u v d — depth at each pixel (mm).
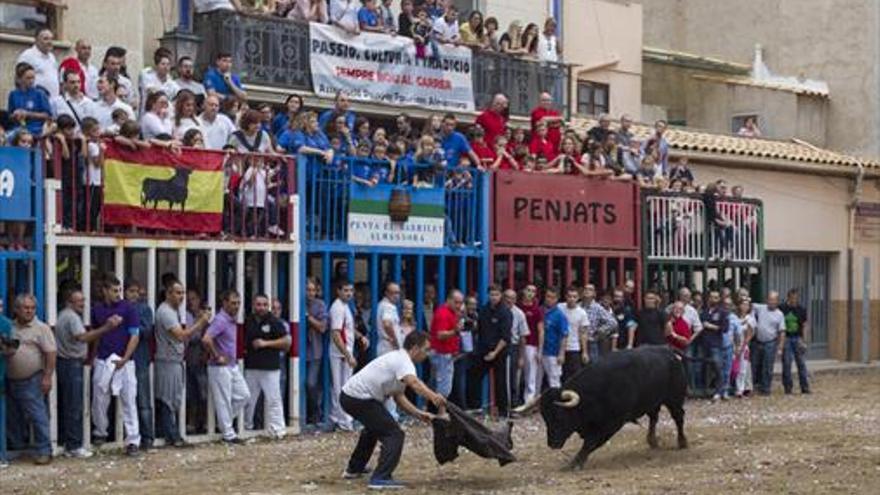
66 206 24547
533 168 33438
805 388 38375
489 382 31016
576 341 31844
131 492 20391
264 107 29422
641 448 25391
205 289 28594
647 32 55031
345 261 31203
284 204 27812
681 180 37688
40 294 23938
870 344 49844
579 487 20812
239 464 23297
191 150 26047
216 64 29656
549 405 22328
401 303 30000
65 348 23984
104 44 30359
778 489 20734
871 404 35000
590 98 45469
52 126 24188
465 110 35938
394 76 34188
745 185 45688
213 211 26438
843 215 49188
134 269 29062
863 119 51375
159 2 31969
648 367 23453
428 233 30625
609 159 35562
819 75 52344
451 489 20656
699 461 23703
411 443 26219
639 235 35688
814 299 48844
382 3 34500
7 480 21516
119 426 24766
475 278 31953
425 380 29906
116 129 25172
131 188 25172
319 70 32688
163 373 25312
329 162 28406
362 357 29156
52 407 23859
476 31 36750
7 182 23578
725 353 36281
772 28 53375
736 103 51000
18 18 28875
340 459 23938
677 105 51125
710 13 54594
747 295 37188
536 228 33000
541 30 42750
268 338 26859
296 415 27656
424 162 30516
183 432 25656
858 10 51562
